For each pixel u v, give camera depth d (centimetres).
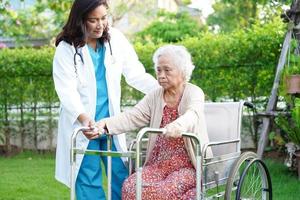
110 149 409
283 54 691
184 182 380
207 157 387
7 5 866
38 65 920
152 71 864
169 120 396
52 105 933
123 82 887
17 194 629
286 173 690
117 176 425
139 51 872
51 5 937
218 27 1747
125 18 1867
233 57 813
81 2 398
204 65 828
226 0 1655
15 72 926
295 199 561
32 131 945
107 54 418
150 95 406
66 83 406
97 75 416
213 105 432
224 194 385
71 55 408
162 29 1680
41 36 1486
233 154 410
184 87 396
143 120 405
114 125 398
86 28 402
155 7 1847
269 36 789
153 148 404
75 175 406
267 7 969
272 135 687
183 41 848
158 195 374
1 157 927
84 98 413
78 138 409
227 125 425
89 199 414
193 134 364
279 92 673
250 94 816
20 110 940
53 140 945
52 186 668
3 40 1616
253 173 425
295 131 649
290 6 727
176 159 395
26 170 779
